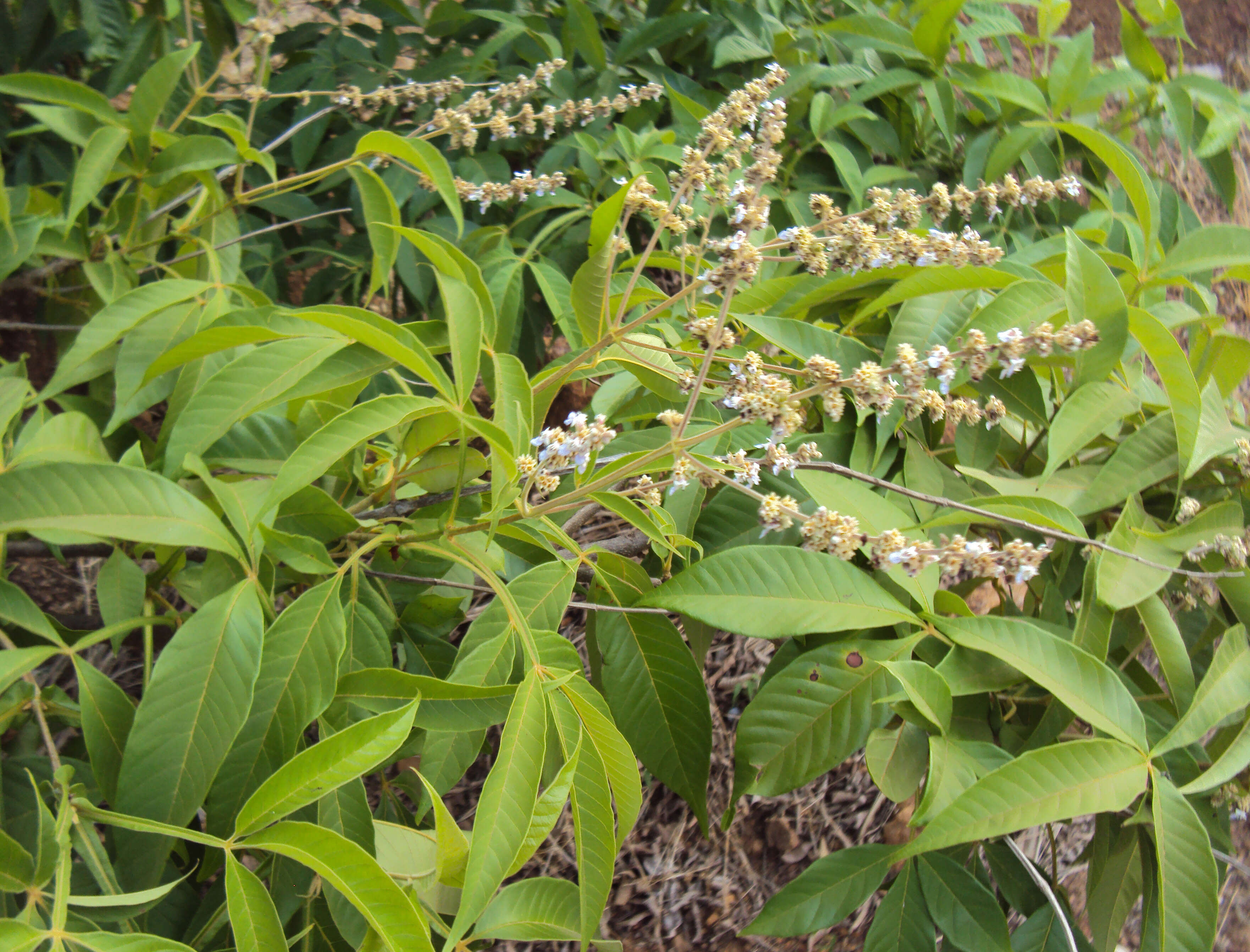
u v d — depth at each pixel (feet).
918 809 1.62
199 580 1.82
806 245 1.75
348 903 1.65
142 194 2.14
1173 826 1.60
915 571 1.60
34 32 2.74
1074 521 1.78
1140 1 3.52
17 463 1.58
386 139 2.03
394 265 2.95
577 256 3.08
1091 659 1.68
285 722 1.54
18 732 1.73
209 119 2.04
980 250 1.87
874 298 2.07
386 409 1.51
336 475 1.89
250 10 2.68
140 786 1.44
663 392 1.96
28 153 2.74
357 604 1.71
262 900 1.35
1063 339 1.61
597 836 1.51
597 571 1.72
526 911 1.54
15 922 1.26
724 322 1.64
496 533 1.73
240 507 1.60
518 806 1.42
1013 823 1.56
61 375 1.74
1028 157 3.22
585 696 1.56
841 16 3.56
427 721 1.56
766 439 1.96
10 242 1.97
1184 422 1.84
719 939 3.44
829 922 1.77
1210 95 3.40
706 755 1.78
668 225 1.81
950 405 1.71
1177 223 3.37
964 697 1.84
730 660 3.77
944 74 3.13
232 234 2.27
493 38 2.96
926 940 1.77
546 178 2.26
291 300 3.71
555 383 1.87
